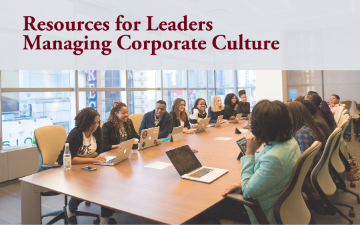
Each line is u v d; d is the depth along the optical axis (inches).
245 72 348.8
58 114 185.9
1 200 126.8
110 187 65.4
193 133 155.7
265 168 51.1
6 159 147.7
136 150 104.0
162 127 148.7
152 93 266.1
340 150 104.2
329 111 130.1
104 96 216.1
